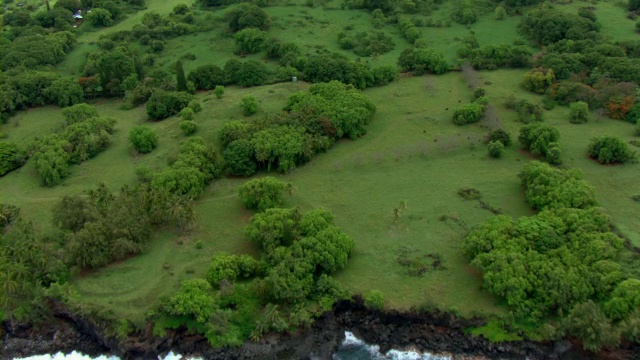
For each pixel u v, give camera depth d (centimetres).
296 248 8962
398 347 8325
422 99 14325
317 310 8569
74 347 8688
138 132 12481
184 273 9269
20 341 8812
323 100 13200
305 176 11638
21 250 9200
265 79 15275
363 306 8669
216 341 8300
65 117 13825
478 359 8069
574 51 15312
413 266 9225
